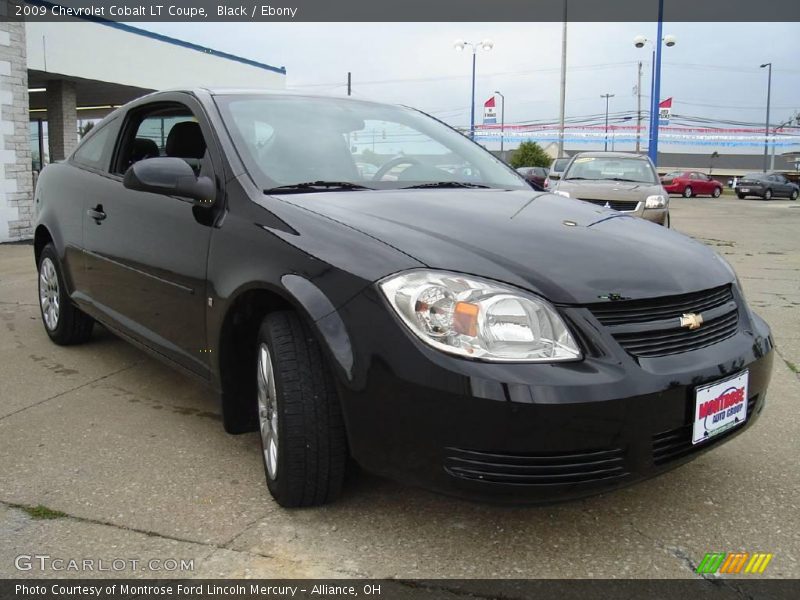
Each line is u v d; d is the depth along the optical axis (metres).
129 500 2.64
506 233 2.50
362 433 2.22
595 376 2.07
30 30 13.66
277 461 2.47
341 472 2.45
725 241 12.66
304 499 2.49
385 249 2.30
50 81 15.95
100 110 22.33
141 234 3.38
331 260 2.34
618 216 3.10
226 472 2.89
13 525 2.47
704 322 2.41
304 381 2.38
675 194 39.69
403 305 2.15
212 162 3.01
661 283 2.34
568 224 2.72
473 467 2.06
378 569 2.21
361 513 2.54
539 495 2.07
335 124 3.43
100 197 3.87
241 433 2.97
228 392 2.86
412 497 2.66
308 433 2.38
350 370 2.20
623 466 2.13
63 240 4.34
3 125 10.47
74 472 2.88
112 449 3.11
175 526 2.46
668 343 2.28
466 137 4.06
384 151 3.44
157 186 2.90
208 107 3.23
